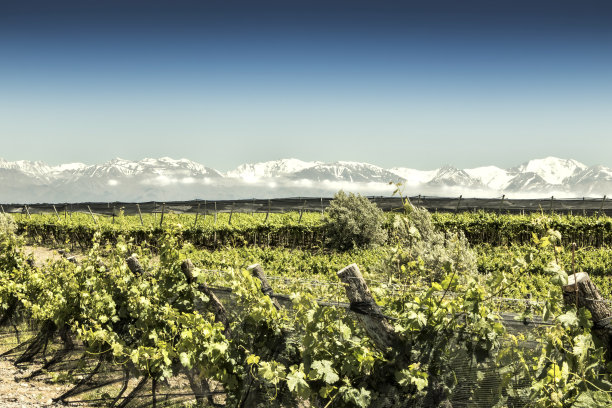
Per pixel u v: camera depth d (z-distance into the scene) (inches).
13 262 438.3
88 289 316.5
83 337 284.7
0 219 1011.3
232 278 221.3
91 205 1562.5
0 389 292.4
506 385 158.7
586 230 901.8
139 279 285.6
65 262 388.5
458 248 178.9
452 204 1273.4
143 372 263.9
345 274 177.8
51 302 337.1
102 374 293.9
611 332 139.3
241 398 217.6
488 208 1252.5
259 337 214.7
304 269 720.3
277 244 1077.8
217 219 1263.5
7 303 402.0
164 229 267.0
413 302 173.3
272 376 180.2
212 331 219.5
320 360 183.9
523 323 163.5
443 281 171.3
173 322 247.8
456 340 167.5
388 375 175.3
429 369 169.6
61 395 283.6
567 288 144.2
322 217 954.7
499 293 167.9
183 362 224.7
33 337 366.0
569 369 143.6
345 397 175.3
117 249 304.3
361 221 919.0
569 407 138.1
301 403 196.9
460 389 165.6
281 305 213.6
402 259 209.3
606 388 135.9
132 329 281.6
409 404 171.5
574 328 143.9
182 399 246.8
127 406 262.4
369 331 176.7
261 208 1422.2
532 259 165.3
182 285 255.3
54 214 1523.1
